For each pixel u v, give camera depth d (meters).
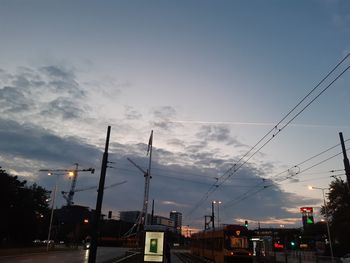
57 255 52.66
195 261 48.06
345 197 58.28
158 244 23.66
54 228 119.44
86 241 83.62
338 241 60.09
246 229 37.12
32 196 88.75
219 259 37.47
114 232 155.88
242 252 35.72
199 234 55.06
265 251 45.03
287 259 37.62
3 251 47.66
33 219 82.56
